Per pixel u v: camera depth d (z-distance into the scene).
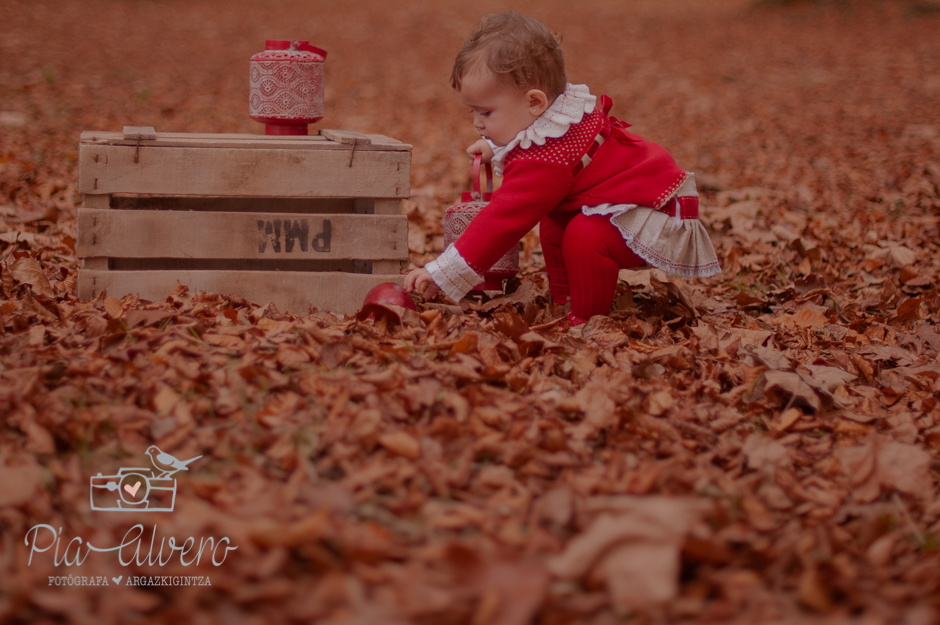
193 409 1.89
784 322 3.04
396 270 2.79
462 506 1.64
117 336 2.23
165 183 2.60
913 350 2.79
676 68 11.66
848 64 11.18
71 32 12.83
